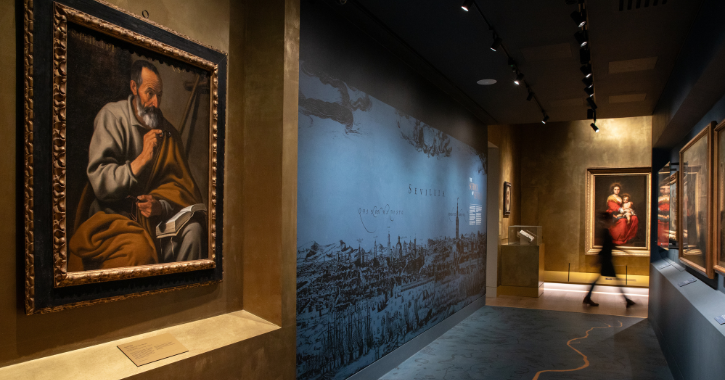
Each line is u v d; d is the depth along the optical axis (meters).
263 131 2.82
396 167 4.98
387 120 4.80
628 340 6.11
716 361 3.08
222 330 2.49
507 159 11.14
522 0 3.73
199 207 2.53
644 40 4.44
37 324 1.85
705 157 4.16
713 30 3.23
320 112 3.70
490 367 4.89
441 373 4.70
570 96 6.64
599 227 12.57
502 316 7.54
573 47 4.74
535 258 9.68
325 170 3.76
